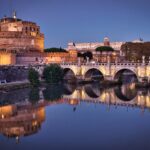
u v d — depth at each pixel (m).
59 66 146.00
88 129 58.69
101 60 197.50
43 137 53.75
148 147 48.31
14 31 180.38
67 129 58.78
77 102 91.50
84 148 48.06
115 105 86.31
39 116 70.38
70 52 185.62
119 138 52.88
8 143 50.56
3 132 56.84
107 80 134.50
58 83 142.00
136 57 191.62
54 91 116.19
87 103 89.69
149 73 122.31
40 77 142.00
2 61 143.00
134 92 115.06
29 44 185.12
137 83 123.88
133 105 86.06
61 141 51.44
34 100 92.88
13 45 178.88
